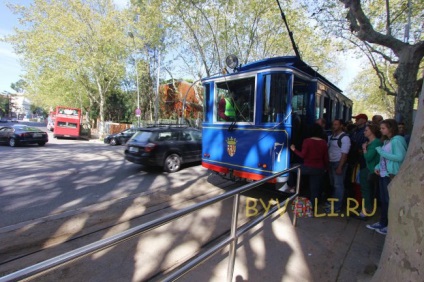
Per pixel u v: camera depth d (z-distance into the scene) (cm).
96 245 133
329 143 507
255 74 502
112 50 2344
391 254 207
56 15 2116
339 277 288
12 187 647
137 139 869
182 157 888
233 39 1861
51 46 2125
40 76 2820
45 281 269
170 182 720
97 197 577
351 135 560
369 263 315
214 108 595
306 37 1786
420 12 1196
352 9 679
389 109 2527
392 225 209
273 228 411
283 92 478
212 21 1817
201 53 1889
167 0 1708
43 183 689
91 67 2394
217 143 589
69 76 2522
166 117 3228
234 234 256
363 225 431
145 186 675
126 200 545
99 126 3131
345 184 551
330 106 701
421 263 183
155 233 390
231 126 550
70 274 284
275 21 1694
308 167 452
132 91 3291
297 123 527
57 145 1812
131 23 2200
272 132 483
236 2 1656
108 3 2247
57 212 484
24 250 339
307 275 291
